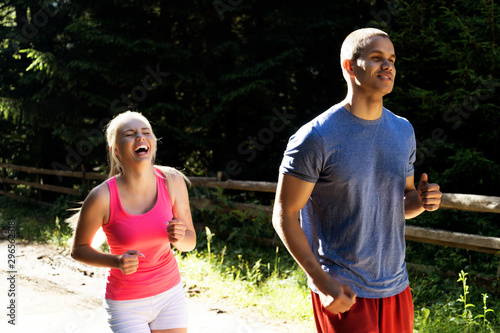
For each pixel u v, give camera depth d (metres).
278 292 5.09
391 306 2.21
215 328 4.31
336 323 2.16
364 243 2.14
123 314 2.45
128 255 2.27
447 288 4.92
